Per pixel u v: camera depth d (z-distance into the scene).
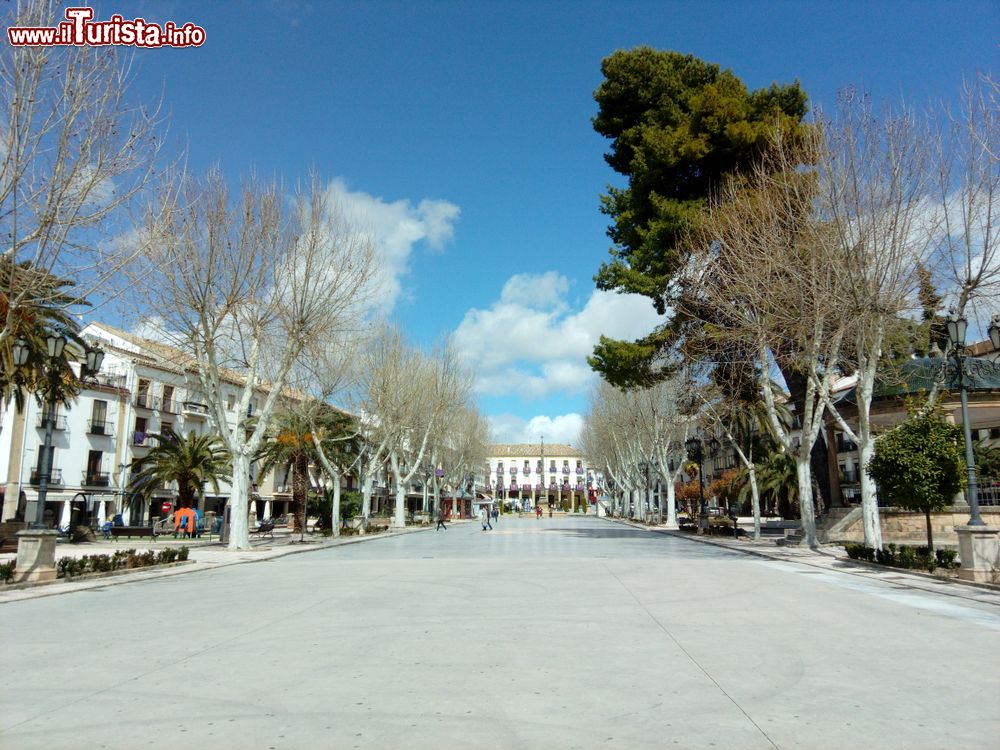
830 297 18.86
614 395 58.19
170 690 5.63
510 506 127.00
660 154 24.45
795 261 19.88
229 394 54.16
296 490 37.09
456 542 31.22
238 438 23.78
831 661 6.62
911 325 20.45
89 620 9.24
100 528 36.69
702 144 23.67
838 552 21.20
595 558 20.17
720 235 21.83
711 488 60.81
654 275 25.81
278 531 46.22
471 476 90.12
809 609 9.98
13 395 28.00
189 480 36.72
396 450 50.75
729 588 12.55
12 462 39.75
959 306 16.66
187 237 20.72
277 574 15.97
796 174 20.08
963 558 13.69
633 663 6.54
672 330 26.41
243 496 23.75
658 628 8.39
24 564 13.41
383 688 5.67
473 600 10.98
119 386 46.22
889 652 7.02
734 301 22.70
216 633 8.16
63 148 12.22
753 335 22.61
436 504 54.62
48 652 7.11
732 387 27.48
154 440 48.66
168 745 4.38
